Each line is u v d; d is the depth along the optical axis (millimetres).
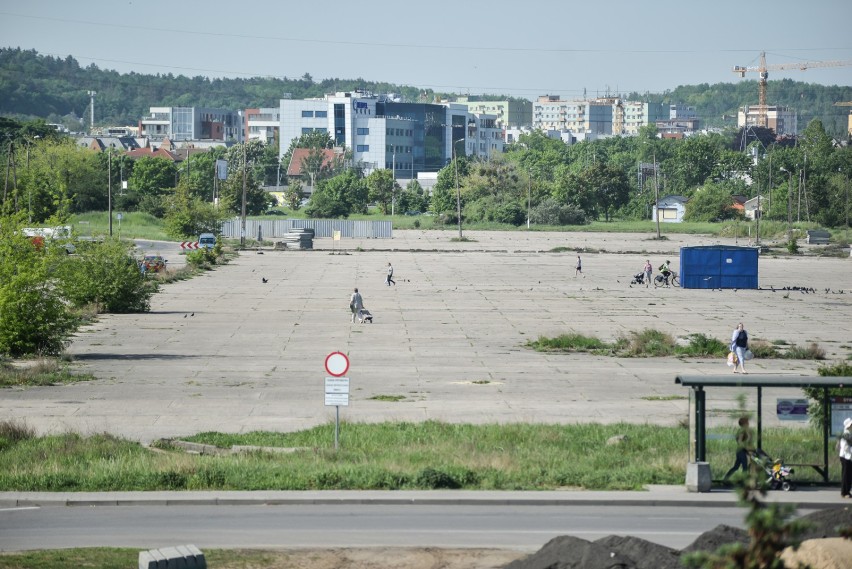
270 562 43594
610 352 118188
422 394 91500
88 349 115875
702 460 57531
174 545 46938
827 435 58969
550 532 49594
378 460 63562
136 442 70000
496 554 45250
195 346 119500
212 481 58062
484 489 57281
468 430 73750
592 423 77375
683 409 84812
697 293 189625
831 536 38625
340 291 184500
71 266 138250
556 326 140875
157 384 94938
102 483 57000
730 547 22094
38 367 99125
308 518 51938
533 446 68250
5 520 51156
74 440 68375
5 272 106812
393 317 148750
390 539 48188
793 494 56750
